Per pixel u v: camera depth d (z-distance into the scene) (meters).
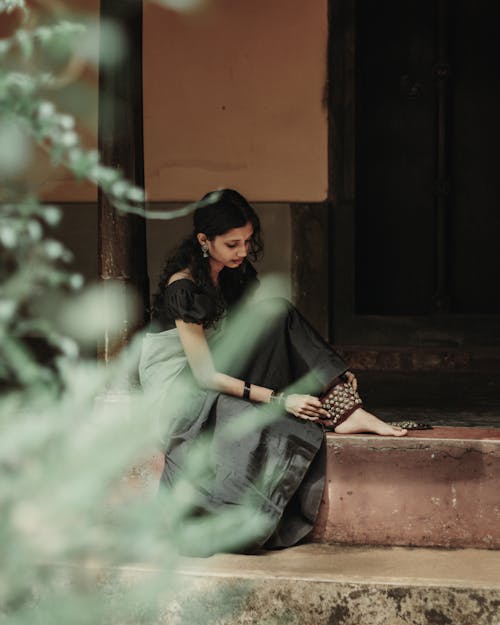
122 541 0.87
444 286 6.36
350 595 2.77
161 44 6.16
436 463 3.14
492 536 3.13
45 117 1.02
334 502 3.18
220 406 3.06
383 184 6.41
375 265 6.46
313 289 6.18
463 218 6.41
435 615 2.74
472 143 6.36
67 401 0.88
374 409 4.38
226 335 3.12
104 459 0.83
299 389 3.17
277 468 3.05
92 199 6.14
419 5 6.28
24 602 0.92
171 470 3.05
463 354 5.86
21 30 1.15
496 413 4.26
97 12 5.89
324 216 6.14
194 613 2.78
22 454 0.83
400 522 3.16
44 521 0.77
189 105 6.18
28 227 0.98
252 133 6.15
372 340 6.23
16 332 0.97
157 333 3.17
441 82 6.26
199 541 2.92
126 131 3.47
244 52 6.11
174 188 6.22
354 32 6.08
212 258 3.14
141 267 3.52
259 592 2.79
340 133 6.12
